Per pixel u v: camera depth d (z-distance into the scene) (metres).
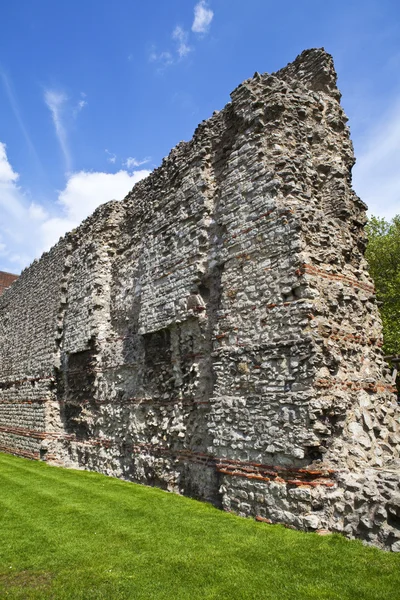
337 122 10.69
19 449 19.75
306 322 7.87
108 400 14.12
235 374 8.91
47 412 17.69
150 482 11.59
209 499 9.41
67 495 10.78
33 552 6.83
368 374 8.82
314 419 7.36
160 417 11.52
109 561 6.34
